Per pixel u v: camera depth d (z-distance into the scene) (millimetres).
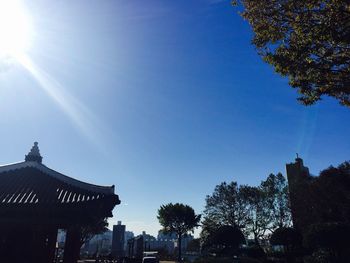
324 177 44750
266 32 12602
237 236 52781
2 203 11836
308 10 11422
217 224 63188
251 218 62281
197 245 84625
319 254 37875
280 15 12125
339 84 12086
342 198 42906
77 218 12281
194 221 73250
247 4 12750
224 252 53438
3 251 12031
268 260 51188
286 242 47375
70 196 12984
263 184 62438
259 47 13047
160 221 73938
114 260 57562
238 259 47625
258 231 61500
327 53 11562
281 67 12461
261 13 12492
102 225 51188
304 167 59094
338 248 35969
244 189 63781
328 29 10852
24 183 13922
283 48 12461
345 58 11484
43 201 12164
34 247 12195
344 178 42906
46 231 12492
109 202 13508
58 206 11945
